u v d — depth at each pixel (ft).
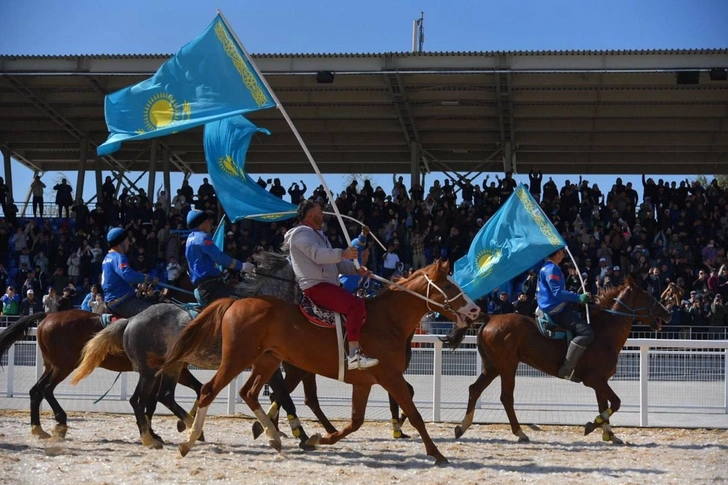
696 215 80.89
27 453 28.96
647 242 78.38
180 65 31.40
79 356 33.06
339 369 27.40
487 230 38.86
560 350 33.71
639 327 58.85
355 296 27.66
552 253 34.63
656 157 92.53
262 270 30.17
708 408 41.96
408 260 77.56
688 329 59.77
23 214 95.50
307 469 26.37
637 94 74.43
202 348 29.04
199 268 31.60
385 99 76.89
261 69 68.69
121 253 33.96
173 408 32.40
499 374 34.94
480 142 87.86
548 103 76.95
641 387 38.45
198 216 32.14
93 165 100.68
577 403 42.42
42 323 33.37
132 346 30.35
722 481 25.11
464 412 41.91
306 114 81.51
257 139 90.17
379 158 95.55
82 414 40.37
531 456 29.86
